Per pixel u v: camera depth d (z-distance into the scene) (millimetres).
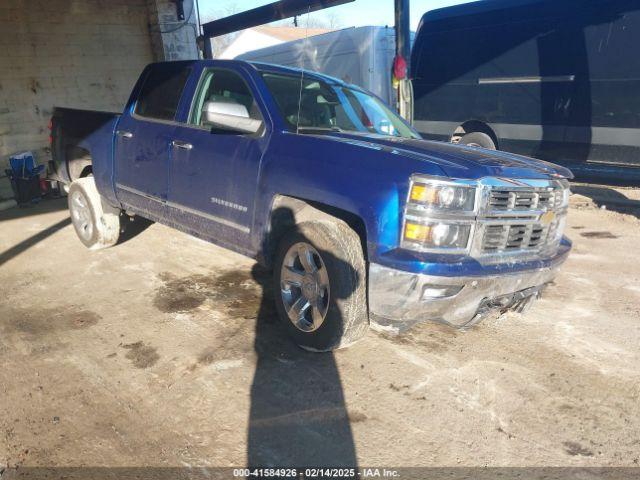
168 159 4230
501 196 2912
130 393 2902
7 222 6832
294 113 3703
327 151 3195
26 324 3738
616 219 7113
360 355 3367
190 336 3568
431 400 2889
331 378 3086
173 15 10906
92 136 5160
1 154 9414
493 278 2865
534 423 2717
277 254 3439
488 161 3086
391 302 2863
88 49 10227
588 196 8500
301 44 13609
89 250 5441
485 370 3213
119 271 4840
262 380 3049
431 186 2742
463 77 9188
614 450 2527
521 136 8633
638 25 7156
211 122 3600
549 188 3162
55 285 4492
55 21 9727
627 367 3283
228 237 3846
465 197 2797
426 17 9641
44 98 9820
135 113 4770
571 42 7820
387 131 4215
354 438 2566
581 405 2881
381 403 2854
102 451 2445
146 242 5738
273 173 3385
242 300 4188
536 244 3201
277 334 3613
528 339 3639
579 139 7984
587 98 7781
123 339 3520
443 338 3631
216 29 9430
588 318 3994
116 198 4996
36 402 2814
